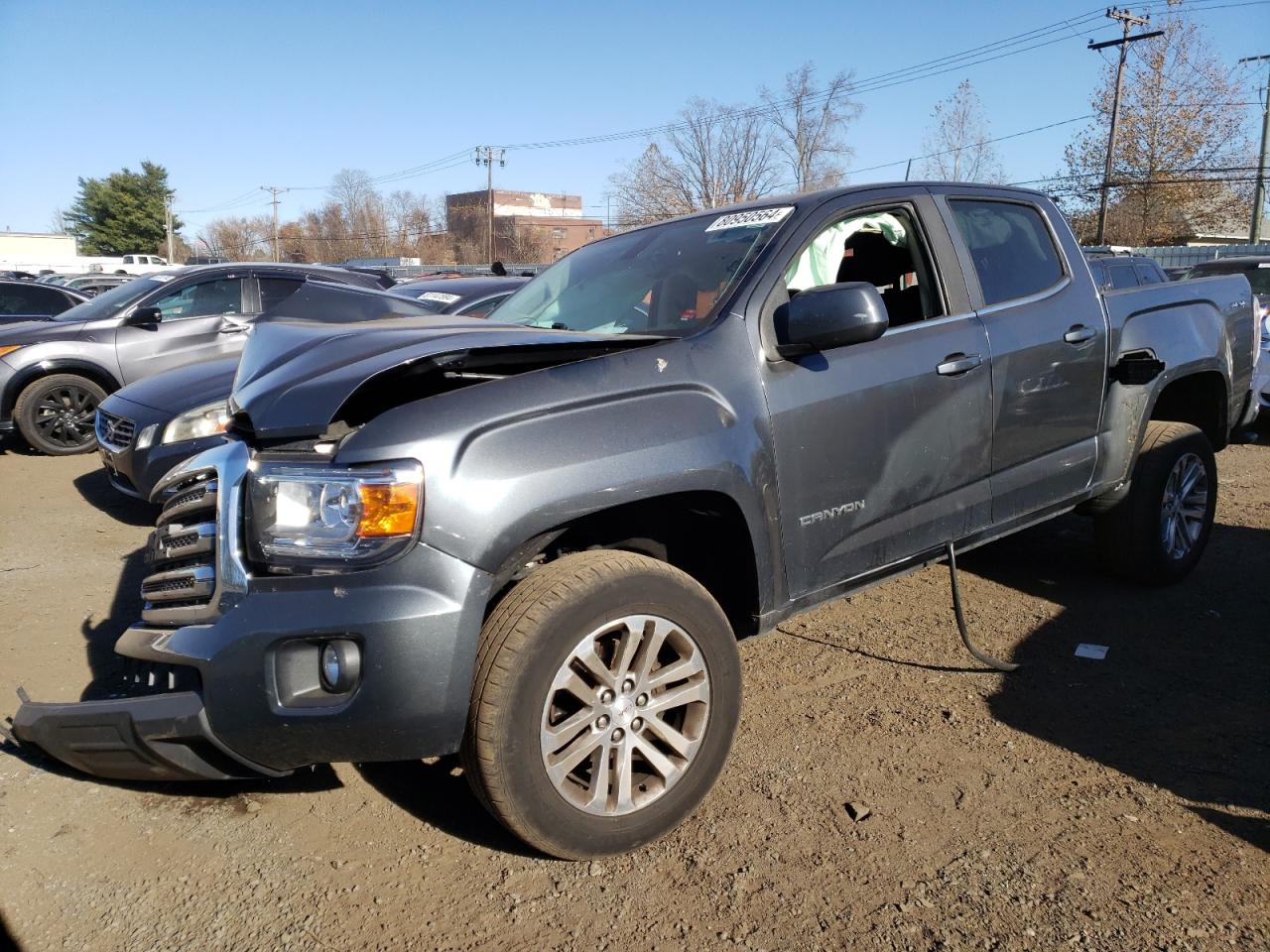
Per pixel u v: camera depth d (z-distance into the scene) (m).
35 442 8.77
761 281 3.21
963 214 3.93
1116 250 18.80
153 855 2.78
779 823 2.89
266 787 3.16
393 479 2.38
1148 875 2.59
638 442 2.68
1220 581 5.00
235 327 7.34
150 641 2.66
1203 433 4.81
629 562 2.66
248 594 2.46
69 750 2.70
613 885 2.62
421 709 2.38
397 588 2.38
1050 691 3.76
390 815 2.99
